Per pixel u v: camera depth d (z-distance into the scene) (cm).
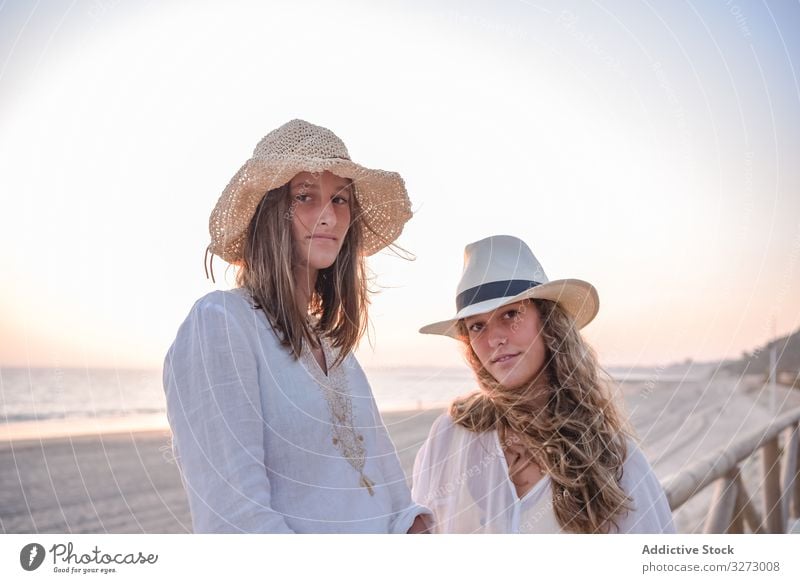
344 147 113
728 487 211
